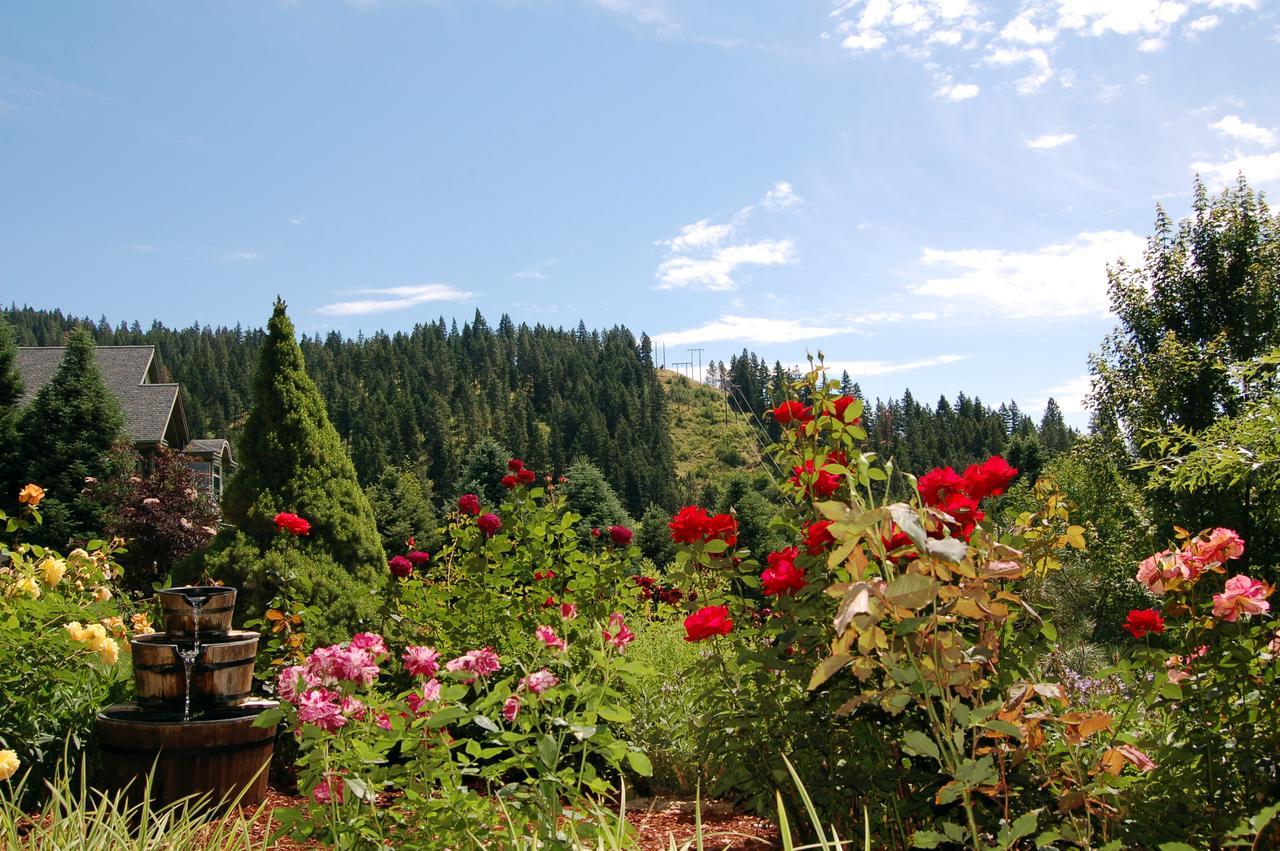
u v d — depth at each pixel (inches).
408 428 3897.6
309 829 92.4
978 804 93.1
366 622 189.0
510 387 5905.5
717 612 121.3
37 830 105.5
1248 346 702.5
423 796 96.2
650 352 6456.7
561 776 95.9
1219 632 96.8
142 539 621.6
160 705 140.2
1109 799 89.8
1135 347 749.9
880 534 75.1
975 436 4001.0
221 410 4576.8
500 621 188.9
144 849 102.8
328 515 201.2
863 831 104.2
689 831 133.0
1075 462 769.6
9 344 1038.4
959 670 73.1
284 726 158.1
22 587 155.9
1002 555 85.7
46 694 142.6
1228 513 414.3
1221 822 86.7
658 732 170.2
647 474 3449.8
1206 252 737.6
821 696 110.8
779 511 129.3
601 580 196.7
